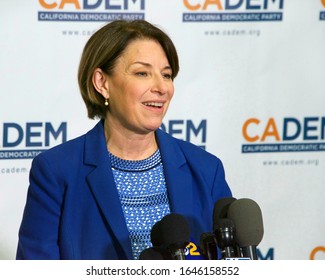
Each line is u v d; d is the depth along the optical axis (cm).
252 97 698
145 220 416
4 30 640
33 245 409
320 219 732
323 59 704
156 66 409
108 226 411
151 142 437
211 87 689
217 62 687
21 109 657
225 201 372
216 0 677
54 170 418
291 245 732
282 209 723
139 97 405
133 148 428
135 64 405
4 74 647
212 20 679
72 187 415
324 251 736
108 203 410
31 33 646
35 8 644
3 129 656
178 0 669
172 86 414
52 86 660
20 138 661
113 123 429
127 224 413
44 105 661
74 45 657
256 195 716
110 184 416
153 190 426
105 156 425
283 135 710
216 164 450
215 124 696
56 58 656
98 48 415
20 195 670
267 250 730
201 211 430
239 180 710
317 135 716
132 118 410
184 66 681
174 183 426
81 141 438
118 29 412
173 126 688
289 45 696
